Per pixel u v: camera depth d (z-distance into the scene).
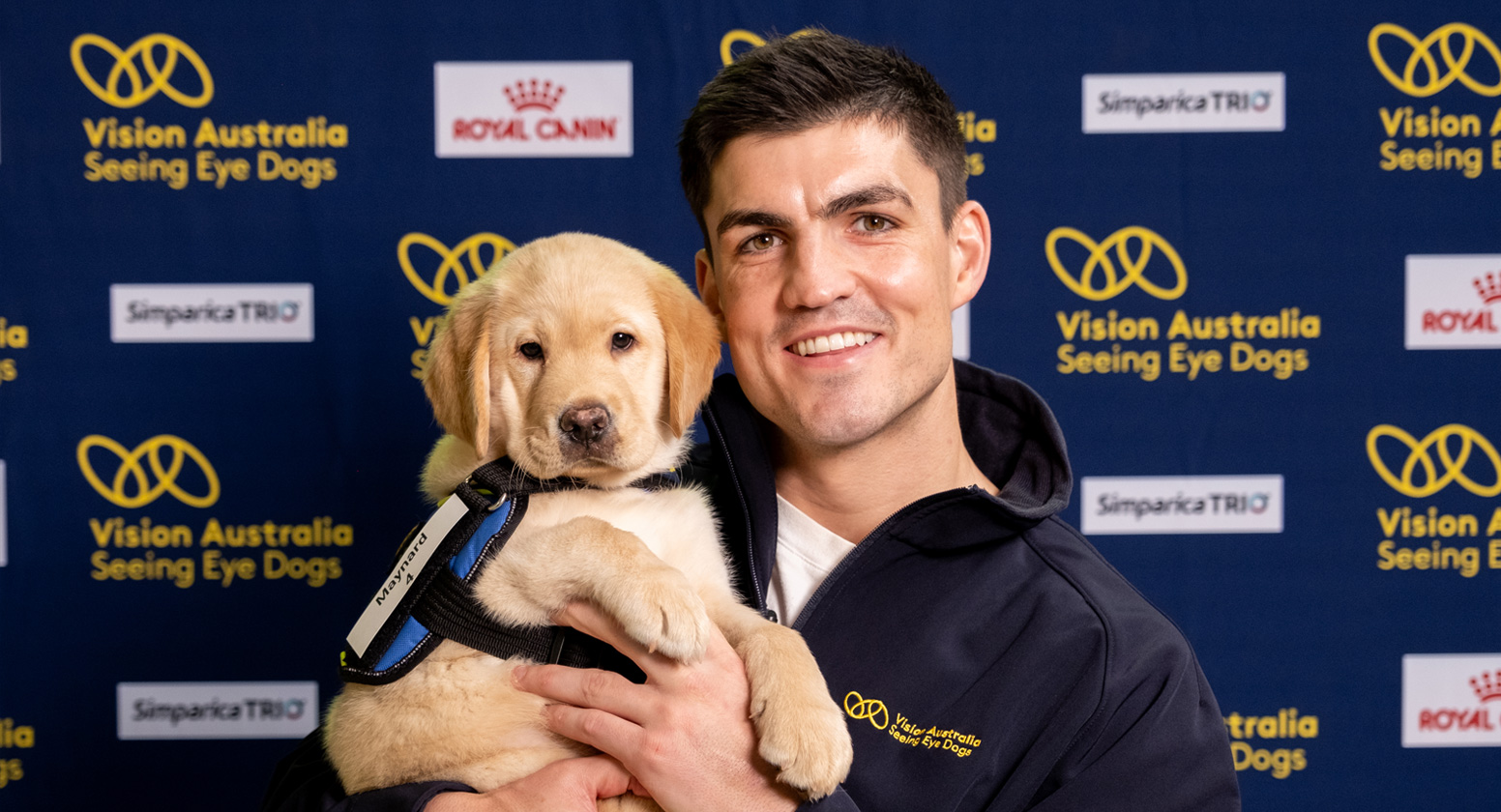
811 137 1.67
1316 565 2.96
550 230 2.96
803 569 1.90
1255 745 2.96
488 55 2.93
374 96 2.91
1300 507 2.96
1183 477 2.98
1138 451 2.98
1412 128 2.91
